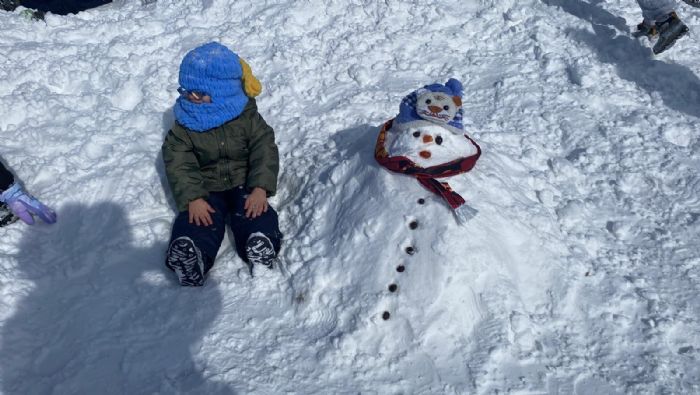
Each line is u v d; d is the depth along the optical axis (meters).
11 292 2.87
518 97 4.08
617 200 3.35
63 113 4.04
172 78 4.34
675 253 3.01
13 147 3.79
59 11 5.93
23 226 3.24
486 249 2.72
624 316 2.71
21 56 4.59
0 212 3.22
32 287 2.92
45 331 2.73
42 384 2.50
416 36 4.70
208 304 2.85
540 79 4.25
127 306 2.84
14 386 2.49
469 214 2.71
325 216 3.09
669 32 4.18
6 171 3.14
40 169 3.57
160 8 5.34
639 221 3.21
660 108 3.95
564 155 3.67
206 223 3.01
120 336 2.69
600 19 4.74
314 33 4.78
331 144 3.60
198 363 2.57
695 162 3.52
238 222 3.10
